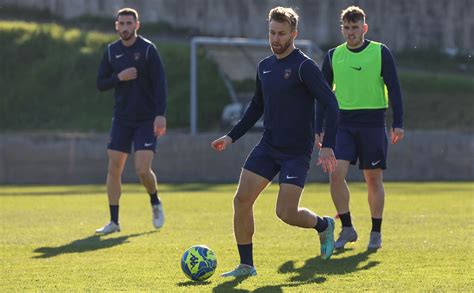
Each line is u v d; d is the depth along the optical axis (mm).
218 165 50844
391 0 91375
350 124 21406
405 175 51500
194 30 89500
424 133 51438
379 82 21297
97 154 50750
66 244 22297
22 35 74812
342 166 21188
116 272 17500
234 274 16828
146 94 24859
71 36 76125
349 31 21172
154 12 89062
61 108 68688
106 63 25125
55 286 15812
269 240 22891
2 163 50438
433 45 91312
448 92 76625
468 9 92000
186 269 16156
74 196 40656
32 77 70812
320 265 18328
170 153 50688
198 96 70438
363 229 25719
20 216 30578
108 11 86625
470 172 51688
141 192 43469
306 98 16516
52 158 50531
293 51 16578
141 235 24375
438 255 19859
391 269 17719
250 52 67625
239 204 16625
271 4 90812
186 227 26531
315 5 90625
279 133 16531
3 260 19375
